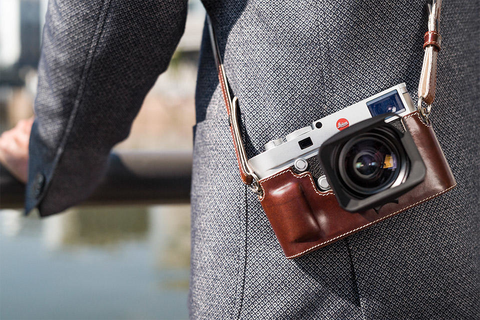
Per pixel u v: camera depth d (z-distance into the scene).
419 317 0.81
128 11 0.85
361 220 0.77
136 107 1.00
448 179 0.78
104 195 1.24
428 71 0.78
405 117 0.78
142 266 3.84
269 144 0.79
